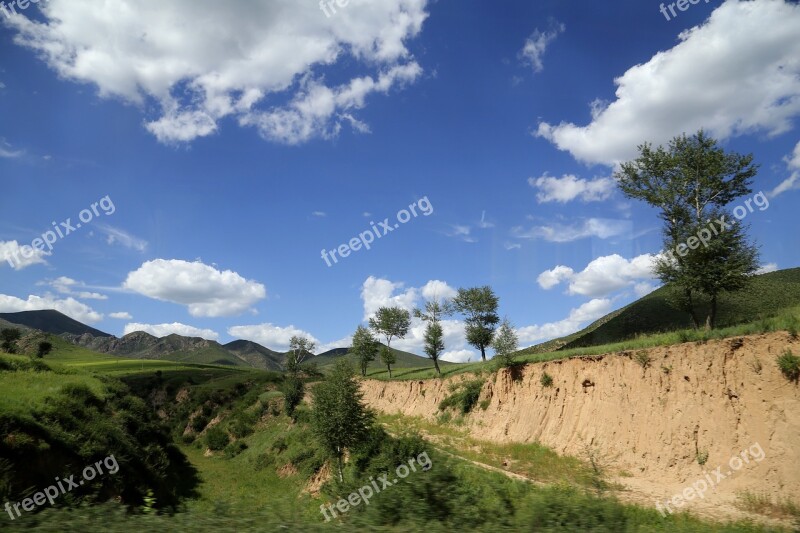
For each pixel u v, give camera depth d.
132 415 38.53
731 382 22.84
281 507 8.77
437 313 67.06
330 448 36.97
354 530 7.83
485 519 9.63
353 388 38.06
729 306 48.91
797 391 19.89
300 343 89.81
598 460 27.12
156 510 8.57
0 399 22.91
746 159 34.22
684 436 23.95
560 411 34.31
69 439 23.31
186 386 99.81
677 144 36.34
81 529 6.90
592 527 9.57
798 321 21.92
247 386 88.31
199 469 53.53
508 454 33.12
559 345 73.06
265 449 56.75
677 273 34.09
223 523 7.59
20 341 126.81
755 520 15.86
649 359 28.31
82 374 46.84
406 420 53.50
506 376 42.56
